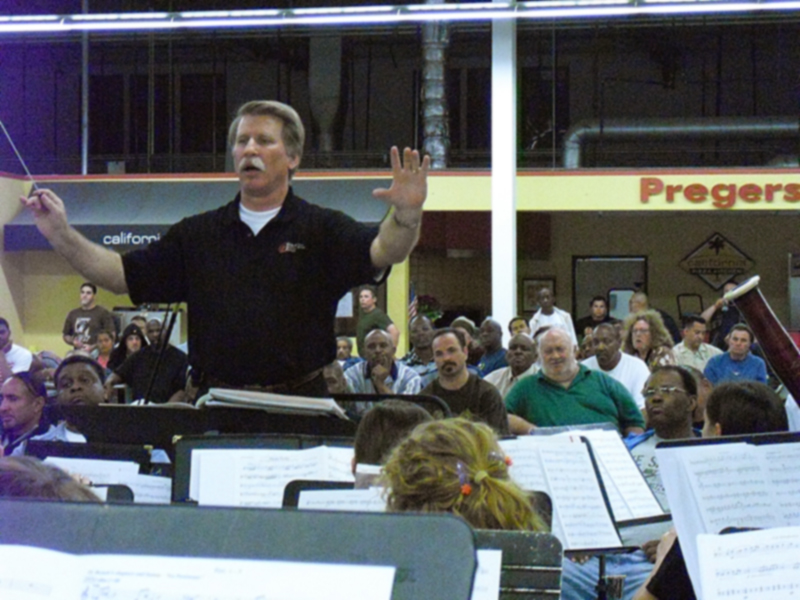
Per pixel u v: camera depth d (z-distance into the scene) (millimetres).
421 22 19844
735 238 21484
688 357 11109
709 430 4203
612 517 3803
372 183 18641
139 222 18562
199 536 1186
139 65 25203
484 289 21969
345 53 24344
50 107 25188
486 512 2100
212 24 13938
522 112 24219
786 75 23984
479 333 10891
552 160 23297
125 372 8789
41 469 2348
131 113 25266
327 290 3775
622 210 18406
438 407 4020
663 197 18234
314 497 2846
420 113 24562
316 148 23562
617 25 22688
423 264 21734
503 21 16484
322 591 1127
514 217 16578
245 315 3723
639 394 8281
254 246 3740
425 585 1129
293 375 3771
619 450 4316
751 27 23953
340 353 11648
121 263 3838
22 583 1167
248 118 3762
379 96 24828
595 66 23984
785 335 3346
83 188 19109
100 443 3836
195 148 25453
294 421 3709
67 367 6289
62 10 23953
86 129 19719
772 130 20719
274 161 3709
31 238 18672
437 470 2145
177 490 3307
